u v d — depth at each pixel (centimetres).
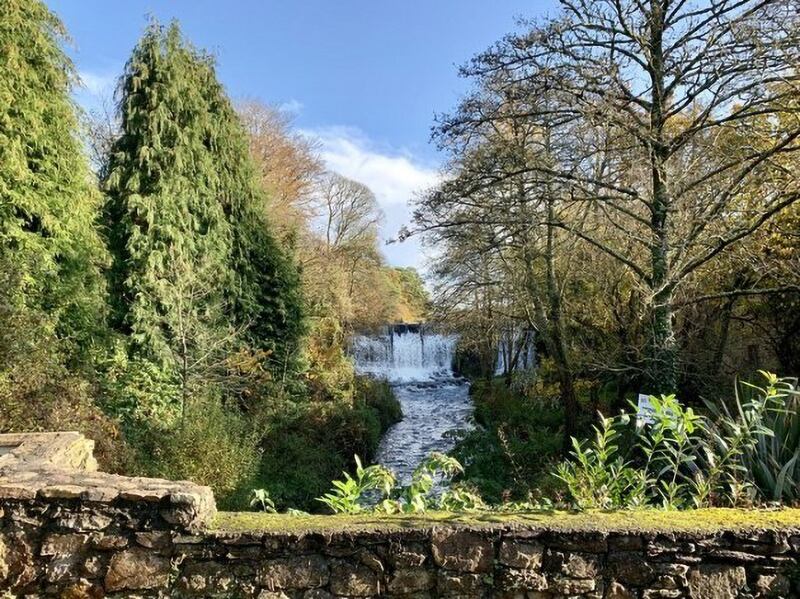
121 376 869
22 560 241
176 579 232
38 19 782
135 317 936
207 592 230
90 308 836
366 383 1797
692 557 217
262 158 2161
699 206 808
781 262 801
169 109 1090
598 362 1003
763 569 215
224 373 1063
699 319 1068
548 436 1085
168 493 238
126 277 973
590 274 1138
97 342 850
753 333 1152
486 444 1053
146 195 1022
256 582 229
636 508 263
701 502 280
